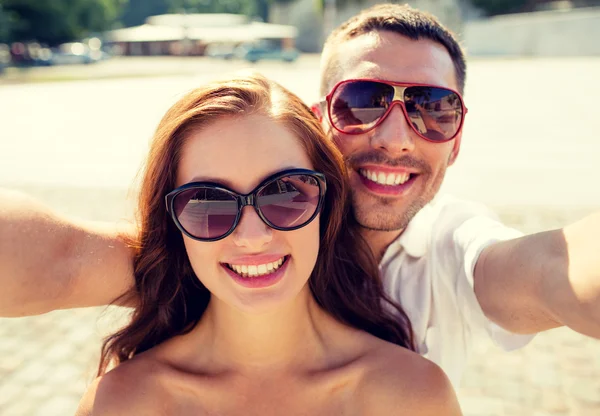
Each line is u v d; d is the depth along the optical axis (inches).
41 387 52.4
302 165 21.7
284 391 23.1
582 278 18.5
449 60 29.6
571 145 149.2
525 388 50.8
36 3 648.4
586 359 55.0
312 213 21.5
